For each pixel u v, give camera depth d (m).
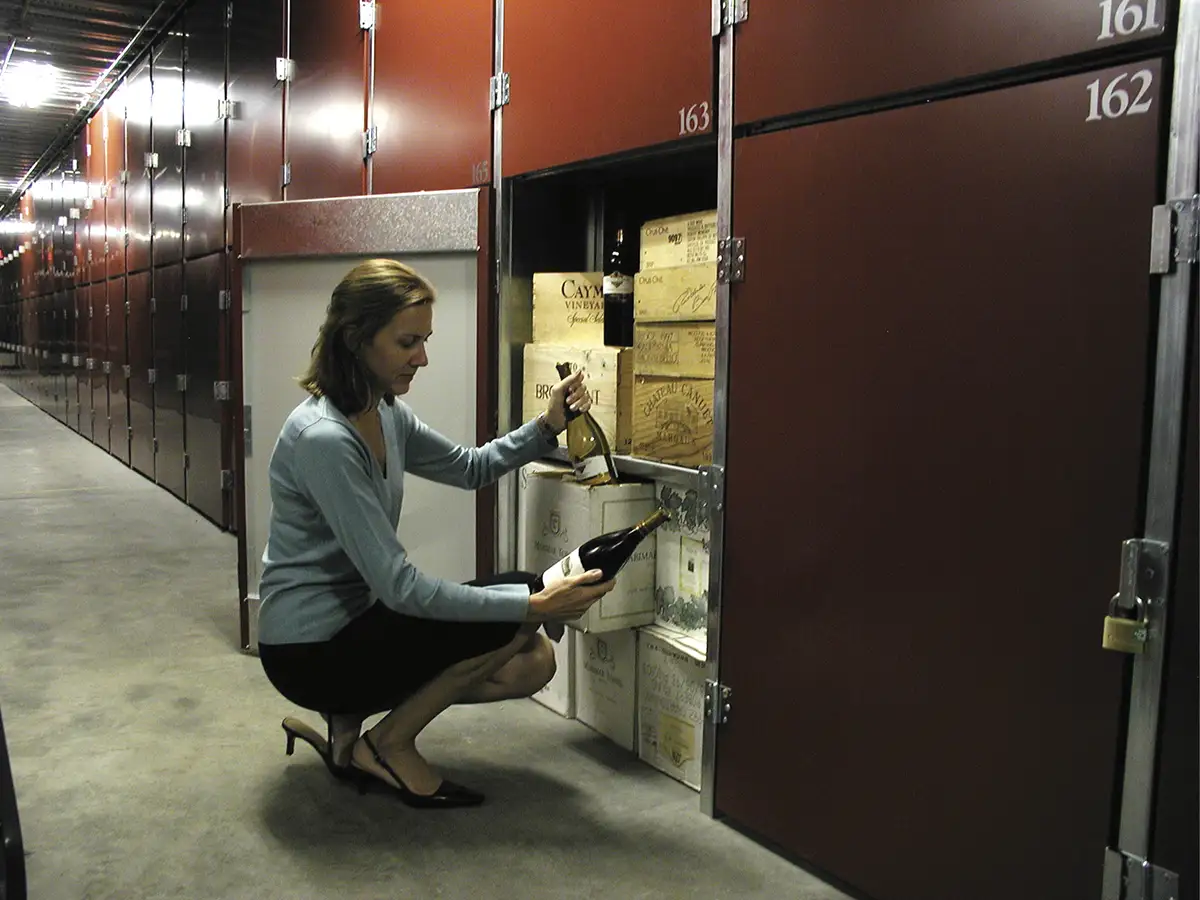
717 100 2.02
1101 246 1.41
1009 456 1.54
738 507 2.04
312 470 1.94
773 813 2.01
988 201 1.55
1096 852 1.47
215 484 5.34
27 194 13.24
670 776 2.35
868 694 1.80
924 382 1.66
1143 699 1.40
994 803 1.60
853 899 1.85
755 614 2.02
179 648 3.27
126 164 7.19
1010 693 1.57
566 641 2.67
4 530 5.11
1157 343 1.36
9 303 15.48
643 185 2.81
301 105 3.79
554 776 2.35
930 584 1.67
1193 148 1.30
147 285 6.72
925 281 1.65
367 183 3.32
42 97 8.05
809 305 1.85
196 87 5.34
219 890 1.86
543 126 2.52
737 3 1.94
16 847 1.48
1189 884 1.37
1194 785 1.36
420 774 2.19
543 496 2.47
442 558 2.91
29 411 12.05
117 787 2.28
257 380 3.13
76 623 3.53
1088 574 1.45
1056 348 1.47
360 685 2.08
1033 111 1.48
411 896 1.85
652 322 2.29
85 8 5.84
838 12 1.75
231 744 2.53
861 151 1.74
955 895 1.67
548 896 1.85
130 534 5.08
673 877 1.92
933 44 1.60
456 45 2.82
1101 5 1.38
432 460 2.35
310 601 2.07
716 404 2.07
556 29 2.45
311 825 2.11
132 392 7.33
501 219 2.70
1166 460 1.35
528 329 2.79
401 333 1.97
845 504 1.81
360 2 3.29
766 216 1.93
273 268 3.08
